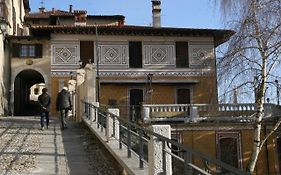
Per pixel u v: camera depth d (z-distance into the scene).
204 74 28.56
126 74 33.62
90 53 33.59
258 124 19.17
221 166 4.68
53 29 32.94
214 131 25.27
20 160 11.40
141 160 8.93
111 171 10.49
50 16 40.22
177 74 34.09
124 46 33.97
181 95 34.03
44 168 10.63
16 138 15.19
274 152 24.91
